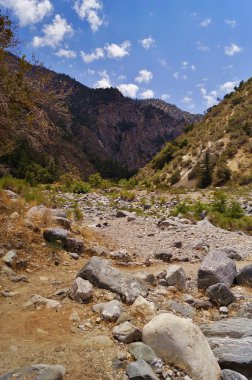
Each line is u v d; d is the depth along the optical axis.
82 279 5.95
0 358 3.91
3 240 7.55
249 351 4.24
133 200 24.55
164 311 5.67
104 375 3.74
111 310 5.10
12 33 9.20
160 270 8.04
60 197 21.17
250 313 5.84
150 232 12.38
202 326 5.26
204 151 64.94
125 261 8.72
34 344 4.25
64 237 8.43
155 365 3.90
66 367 3.81
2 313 4.96
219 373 3.99
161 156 77.69
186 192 34.22
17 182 19.59
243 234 13.20
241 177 49.94
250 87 86.44
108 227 13.09
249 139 60.41
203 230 12.62
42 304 5.29
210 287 6.55
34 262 7.18
